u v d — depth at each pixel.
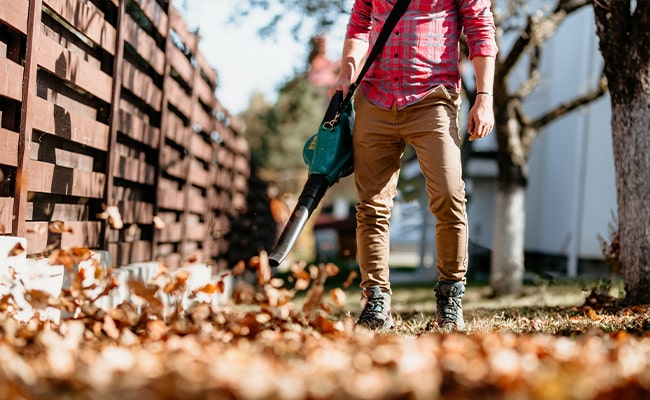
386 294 3.57
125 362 2.06
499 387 1.83
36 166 3.37
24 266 3.01
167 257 6.13
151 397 1.70
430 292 9.27
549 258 14.65
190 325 2.82
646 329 3.26
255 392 1.73
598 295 5.12
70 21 3.55
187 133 6.79
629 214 4.95
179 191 6.72
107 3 4.27
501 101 9.17
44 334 2.29
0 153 2.97
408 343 2.46
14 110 3.20
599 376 1.87
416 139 3.42
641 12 4.90
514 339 2.58
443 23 3.45
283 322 3.05
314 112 27.59
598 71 12.92
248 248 11.79
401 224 25.33
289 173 29.48
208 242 8.00
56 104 3.72
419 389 1.77
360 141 3.53
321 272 3.14
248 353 2.31
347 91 3.59
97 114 4.39
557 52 15.09
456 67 3.48
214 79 8.51
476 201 17.03
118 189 4.89
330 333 2.86
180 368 1.92
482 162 15.98
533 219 15.91
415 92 3.41
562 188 14.40
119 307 2.92
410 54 3.41
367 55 3.82
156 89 5.49
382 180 3.55
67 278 3.61
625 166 4.97
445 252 3.46
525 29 8.64
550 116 9.60
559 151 14.70
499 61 8.86
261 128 29.84
